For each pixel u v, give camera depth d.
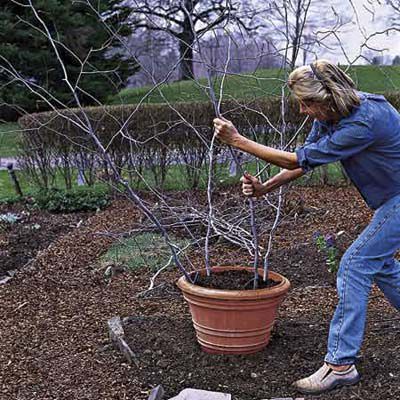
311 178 9.13
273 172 7.67
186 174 9.38
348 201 8.00
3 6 14.52
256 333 3.36
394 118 2.91
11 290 5.26
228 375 3.23
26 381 3.42
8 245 7.11
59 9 11.86
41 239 7.43
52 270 5.83
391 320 3.90
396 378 3.10
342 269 3.03
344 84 2.87
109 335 3.92
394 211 2.97
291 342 3.58
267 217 6.39
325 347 3.50
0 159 12.32
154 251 6.00
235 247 6.14
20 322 4.43
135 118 9.45
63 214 8.98
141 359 3.47
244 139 3.04
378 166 2.95
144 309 4.53
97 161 8.88
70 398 3.18
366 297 3.02
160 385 3.16
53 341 4.00
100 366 3.53
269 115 8.58
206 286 3.49
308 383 3.04
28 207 9.46
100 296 4.97
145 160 9.55
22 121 10.18
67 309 4.68
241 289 3.43
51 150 10.11
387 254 3.02
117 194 9.21
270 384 3.13
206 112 9.07
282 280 3.49
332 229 6.62
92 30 11.79
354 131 2.82
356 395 2.96
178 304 4.61
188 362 3.38
